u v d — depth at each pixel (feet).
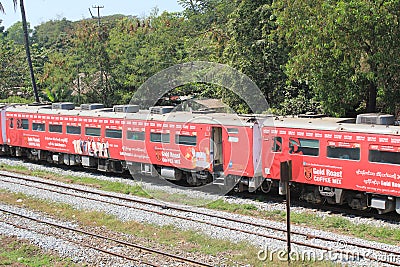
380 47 65.05
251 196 63.87
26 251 44.98
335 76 69.67
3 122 97.86
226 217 53.78
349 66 68.08
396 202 51.67
